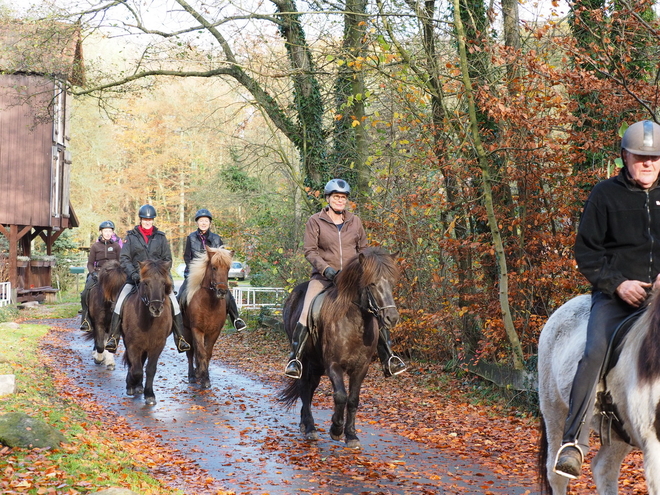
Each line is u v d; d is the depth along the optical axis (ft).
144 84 68.90
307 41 58.18
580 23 32.42
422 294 44.86
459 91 37.81
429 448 27.63
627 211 14.94
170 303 37.99
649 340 13.56
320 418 33.40
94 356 50.62
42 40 61.72
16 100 94.68
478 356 40.27
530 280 36.24
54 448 21.34
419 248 45.16
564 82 32.40
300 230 69.41
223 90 115.24
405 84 39.91
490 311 38.63
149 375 35.83
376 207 45.80
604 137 33.86
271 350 59.98
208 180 155.22
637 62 34.04
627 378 14.20
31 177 97.09
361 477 23.07
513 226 38.09
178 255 211.41
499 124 37.14
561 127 34.50
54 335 65.51
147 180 192.75
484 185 35.76
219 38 57.67
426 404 36.52
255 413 34.24
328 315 26.27
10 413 22.41
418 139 41.24
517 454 26.76
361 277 25.13
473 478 23.39
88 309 50.65
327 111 54.49
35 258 106.11
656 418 13.28
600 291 15.47
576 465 14.37
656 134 14.52
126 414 32.86
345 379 45.39
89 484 18.37
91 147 155.33
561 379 16.29
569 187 35.14
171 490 20.44
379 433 30.30
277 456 25.68
